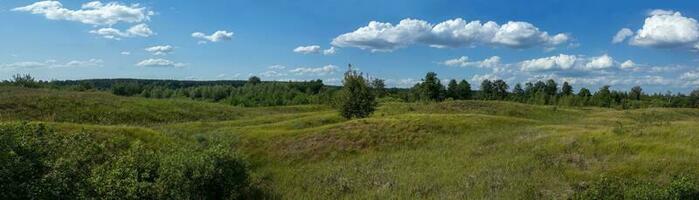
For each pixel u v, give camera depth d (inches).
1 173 502.0
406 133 1486.2
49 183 541.0
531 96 4790.8
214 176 853.8
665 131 1133.1
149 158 843.4
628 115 2888.8
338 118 2249.0
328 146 1364.4
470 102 3186.5
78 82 6156.5
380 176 1056.2
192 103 2876.5
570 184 872.3
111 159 892.6
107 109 2261.3
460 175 1005.8
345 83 2007.9
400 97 4547.2
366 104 1969.7
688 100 4842.5
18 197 505.0
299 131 1531.7
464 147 1304.1
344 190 976.3
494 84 5073.8
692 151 962.7
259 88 5551.2
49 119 1963.6
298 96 4606.3
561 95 4955.7
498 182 927.0
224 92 5492.1
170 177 791.1
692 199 653.3
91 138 1054.4
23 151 547.8
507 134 1424.7
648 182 726.5
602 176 743.7
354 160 1245.7
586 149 1083.3
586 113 3134.8
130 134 1174.3
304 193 981.2
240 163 937.5
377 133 1478.8
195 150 940.6
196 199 812.6
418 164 1157.1
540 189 869.2
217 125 2064.5
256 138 1449.3
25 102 2085.4
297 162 1268.5
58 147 712.4
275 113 3319.4
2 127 561.0
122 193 690.2
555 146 1143.0
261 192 989.2
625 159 979.3
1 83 3316.9
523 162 1055.0
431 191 920.9
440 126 1593.3
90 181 638.5
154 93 5526.6
